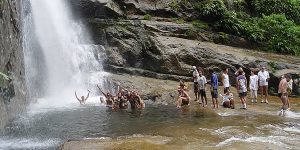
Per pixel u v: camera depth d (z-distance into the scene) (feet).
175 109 59.98
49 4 79.61
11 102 50.49
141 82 72.84
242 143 38.50
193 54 79.10
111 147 37.35
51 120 51.55
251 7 107.34
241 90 60.44
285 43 95.76
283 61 82.64
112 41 81.30
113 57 79.30
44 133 44.62
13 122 49.39
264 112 58.18
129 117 53.98
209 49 81.05
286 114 56.65
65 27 82.02
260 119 52.26
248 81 78.64
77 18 84.79
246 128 46.06
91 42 83.25
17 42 57.41
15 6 57.00
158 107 61.93
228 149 36.32
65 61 77.25
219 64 78.84
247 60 80.02
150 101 67.15
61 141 41.06
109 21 83.92
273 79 76.54
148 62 79.56
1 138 42.29
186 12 94.43
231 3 102.63
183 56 78.74
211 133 43.47
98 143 38.81
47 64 74.59
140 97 63.87
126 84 71.61
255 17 104.42
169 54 78.02
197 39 88.94
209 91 72.23
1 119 45.39
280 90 56.80
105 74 76.02
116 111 58.49
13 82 51.67
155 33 82.12
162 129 45.93
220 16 93.91
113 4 86.63
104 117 53.93
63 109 59.88
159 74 77.10
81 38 83.41
